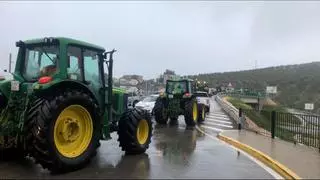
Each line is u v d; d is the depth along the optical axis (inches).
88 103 335.0
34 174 312.5
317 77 4153.5
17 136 326.0
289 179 308.8
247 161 380.2
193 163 362.0
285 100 3590.1
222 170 334.0
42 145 300.5
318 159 389.4
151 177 303.3
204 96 1161.4
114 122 402.9
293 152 427.2
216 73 5167.3
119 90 418.3
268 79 4665.4
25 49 359.3
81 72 354.6
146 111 427.5
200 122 863.1
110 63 382.0
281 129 581.6
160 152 424.5
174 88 804.0
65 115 323.6
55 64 338.3
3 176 304.3
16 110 331.6
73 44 345.4
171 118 862.5
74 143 330.3
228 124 821.9
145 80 1870.1
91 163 356.5
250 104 2522.1
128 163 358.0
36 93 321.4
